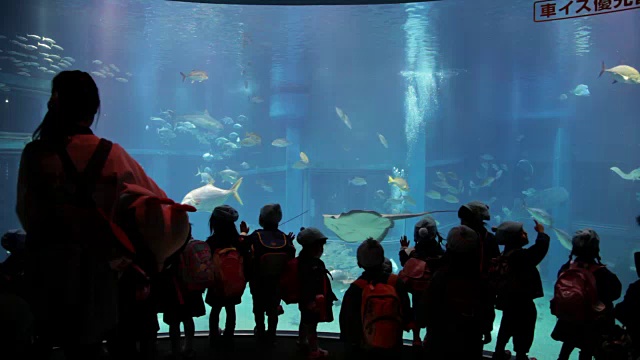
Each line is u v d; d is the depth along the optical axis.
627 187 30.56
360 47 26.81
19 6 20.00
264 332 4.95
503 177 42.91
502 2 17.30
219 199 12.98
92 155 2.20
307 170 25.66
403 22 20.48
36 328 2.19
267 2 7.63
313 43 26.27
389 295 3.69
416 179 26.14
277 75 37.44
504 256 4.24
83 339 2.16
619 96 40.41
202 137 32.19
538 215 13.72
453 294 3.53
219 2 7.61
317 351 4.39
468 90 40.66
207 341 4.95
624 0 6.31
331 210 25.36
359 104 37.97
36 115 20.17
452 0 17.09
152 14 21.38
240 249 4.64
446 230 25.56
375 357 3.78
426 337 3.92
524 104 45.59
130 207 2.26
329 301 4.45
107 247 2.20
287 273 4.46
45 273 2.11
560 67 32.09
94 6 20.06
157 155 37.81
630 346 3.58
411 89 38.53
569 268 4.09
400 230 22.45
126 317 2.88
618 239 20.06
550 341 10.63
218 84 46.19
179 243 2.48
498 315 12.50
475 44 25.17
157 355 4.49
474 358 3.57
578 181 35.66
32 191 2.16
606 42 25.05
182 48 30.89
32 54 22.34
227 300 4.53
